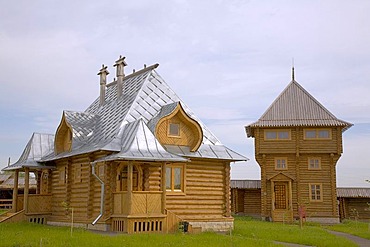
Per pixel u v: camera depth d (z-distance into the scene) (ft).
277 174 125.08
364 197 134.92
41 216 85.25
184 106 83.15
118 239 51.78
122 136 69.67
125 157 61.31
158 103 80.23
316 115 127.85
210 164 76.54
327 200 123.44
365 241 67.15
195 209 73.36
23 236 55.67
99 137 75.36
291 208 122.72
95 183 71.41
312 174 125.08
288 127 126.72
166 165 71.61
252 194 144.05
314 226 102.53
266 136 127.95
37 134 94.07
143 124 68.74
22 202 90.33
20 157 92.12
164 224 64.34
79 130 79.66
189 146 74.90
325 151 124.16
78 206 75.61
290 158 126.72
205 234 63.36
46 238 52.70
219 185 76.89
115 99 88.12
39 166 85.66
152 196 64.18
